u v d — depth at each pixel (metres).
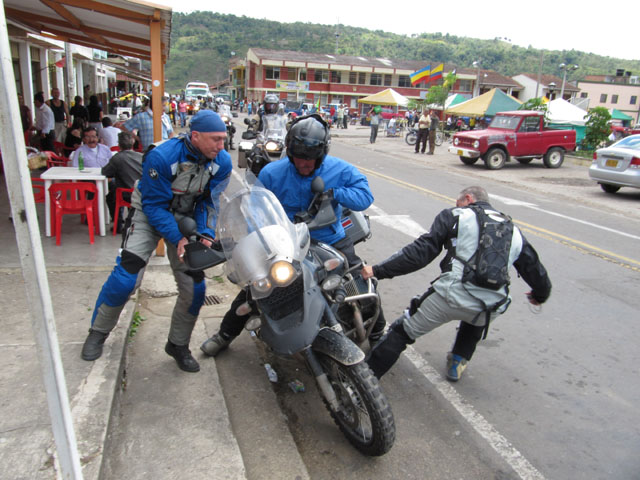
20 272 4.79
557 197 12.09
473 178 14.57
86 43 10.69
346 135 30.27
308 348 2.85
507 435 3.25
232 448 2.86
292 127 3.15
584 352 4.35
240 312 2.90
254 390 3.54
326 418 3.35
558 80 66.88
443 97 31.52
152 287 4.96
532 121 16.98
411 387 3.74
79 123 11.12
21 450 2.53
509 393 3.72
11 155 1.73
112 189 6.46
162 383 3.44
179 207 3.35
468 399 3.62
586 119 23.30
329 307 3.04
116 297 3.29
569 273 6.29
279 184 3.44
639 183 11.60
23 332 3.72
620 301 5.46
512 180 14.37
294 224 2.93
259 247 2.61
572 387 3.83
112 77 41.34
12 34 11.45
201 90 50.84
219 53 150.75
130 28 6.84
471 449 3.11
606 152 12.23
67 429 1.97
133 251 3.30
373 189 11.53
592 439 3.25
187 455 2.77
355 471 2.88
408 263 3.27
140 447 2.81
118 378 3.33
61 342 3.61
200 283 3.42
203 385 3.46
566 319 4.98
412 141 25.28
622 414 3.52
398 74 65.75
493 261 3.16
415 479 2.84
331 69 64.06
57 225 5.72
